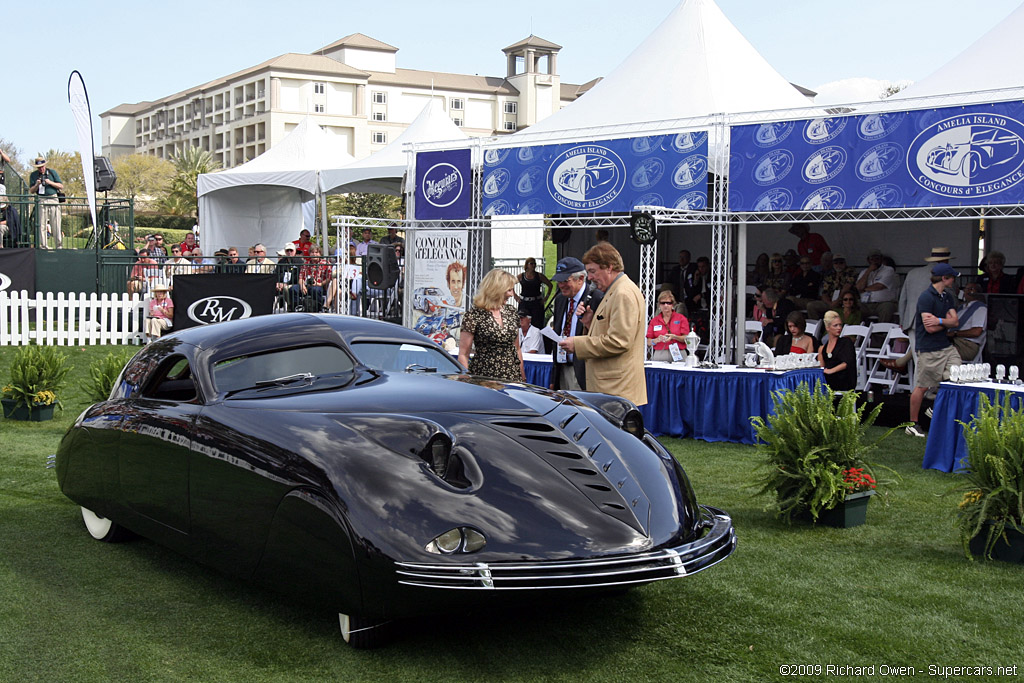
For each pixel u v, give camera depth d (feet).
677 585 13.34
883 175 28.84
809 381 26.99
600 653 10.85
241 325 14.62
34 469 21.56
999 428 14.98
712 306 33.35
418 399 12.30
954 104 27.40
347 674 10.25
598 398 13.89
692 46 42.24
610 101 42.01
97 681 10.04
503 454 11.02
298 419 11.63
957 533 16.38
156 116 441.27
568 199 35.88
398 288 51.70
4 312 46.06
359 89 346.54
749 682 10.09
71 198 58.80
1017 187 26.50
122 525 14.38
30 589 13.06
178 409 13.30
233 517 11.76
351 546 10.13
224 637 11.32
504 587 9.63
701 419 26.71
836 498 16.43
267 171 62.69
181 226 184.75
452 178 40.24
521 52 373.20
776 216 34.63
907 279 34.40
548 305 45.83
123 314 48.93
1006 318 25.12
